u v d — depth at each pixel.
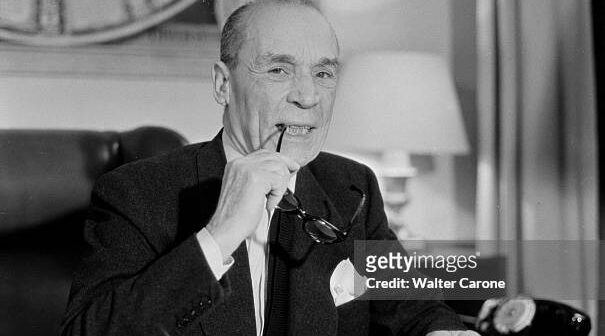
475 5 2.35
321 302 1.22
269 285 1.23
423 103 2.18
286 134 1.21
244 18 1.24
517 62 2.39
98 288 1.10
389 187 2.19
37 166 1.50
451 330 1.27
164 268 1.02
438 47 2.32
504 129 2.38
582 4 2.38
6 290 1.46
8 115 1.83
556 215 2.40
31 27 1.84
